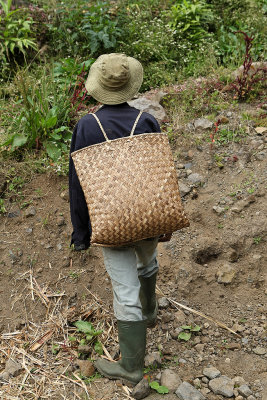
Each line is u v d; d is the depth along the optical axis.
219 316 3.19
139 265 2.81
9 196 3.88
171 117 4.59
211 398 2.56
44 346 3.00
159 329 3.08
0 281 3.43
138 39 5.84
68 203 3.86
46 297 3.31
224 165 4.00
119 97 2.40
